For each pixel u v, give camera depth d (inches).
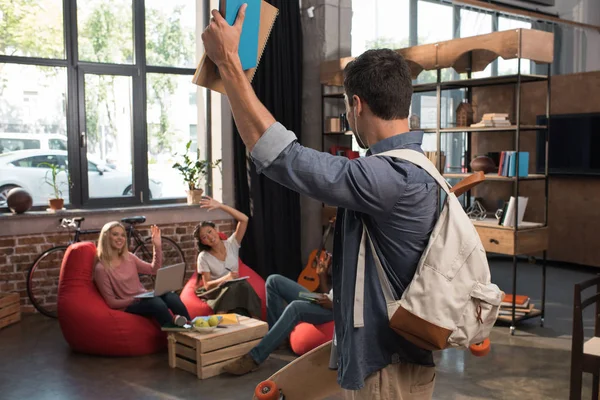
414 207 55.7
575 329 110.3
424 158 58.3
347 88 59.6
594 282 114.2
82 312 179.3
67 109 245.0
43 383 157.6
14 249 226.2
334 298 62.4
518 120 198.1
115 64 253.9
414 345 59.6
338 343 61.5
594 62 384.8
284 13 271.3
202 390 152.6
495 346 186.7
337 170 53.1
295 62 275.3
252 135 52.7
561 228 311.1
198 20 273.4
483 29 356.2
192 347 163.8
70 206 246.8
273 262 273.6
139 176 261.4
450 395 148.7
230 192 273.3
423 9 328.8
